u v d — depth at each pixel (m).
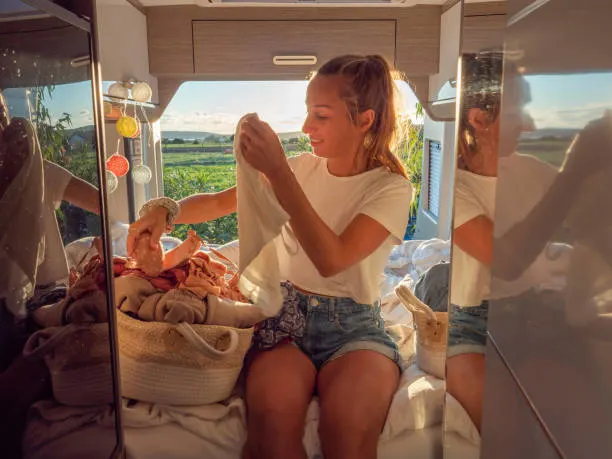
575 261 0.54
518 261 0.72
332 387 1.20
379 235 1.25
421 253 2.38
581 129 0.52
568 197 0.55
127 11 2.17
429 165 3.66
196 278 1.32
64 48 0.93
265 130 1.15
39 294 0.83
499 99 0.83
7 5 0.71
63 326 0.93
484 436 0.92
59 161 0.90
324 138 1.35
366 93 1.32
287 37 2.38
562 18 0.57
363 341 1.30
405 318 1.73
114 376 1.18
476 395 0.94
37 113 0.82
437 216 3.39
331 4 2.30
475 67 0.86
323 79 1.35
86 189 1.03
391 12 2.38
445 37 2.33
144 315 1.25
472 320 0.94
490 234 0.86
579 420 0.53
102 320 1.12
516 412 0.74
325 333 1.31
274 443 1.14
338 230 1.35
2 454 0.73
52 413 0.89
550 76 0.60
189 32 2.37
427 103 2.54
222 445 1.24
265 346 1.30
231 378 1.25
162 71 2.41
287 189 1.17
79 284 0.99
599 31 0.48
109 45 2.03
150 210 1.38
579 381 0.53
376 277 1.35
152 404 1.28
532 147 0.67
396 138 1.43
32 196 0.80
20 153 0.76
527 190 0.69
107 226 1.14
